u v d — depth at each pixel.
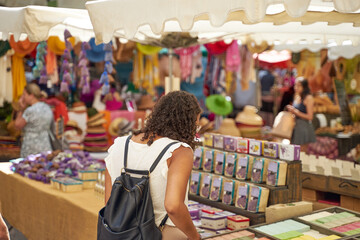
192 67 7.41
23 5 3.90
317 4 2.55
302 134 6.30
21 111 5.87
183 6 2.24
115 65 7.21
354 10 1.93
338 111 6.84
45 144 5.48
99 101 7.02
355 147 6.34
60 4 3.80
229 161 3.32
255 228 2.71
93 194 3.59
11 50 6.03
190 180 3.52
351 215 2.95
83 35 4.18
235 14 2.63
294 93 7.71
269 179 3.07
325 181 3.60
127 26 2.52
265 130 8.09
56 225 3.51
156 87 7.64
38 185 3.90
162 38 4.21
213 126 7.84
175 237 2.08
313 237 2.59
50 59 5.56
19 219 4.15
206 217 2.93
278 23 2.92
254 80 7.16
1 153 6.16
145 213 2.01
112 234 2.00
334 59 6.16
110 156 2.22
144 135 2.15
